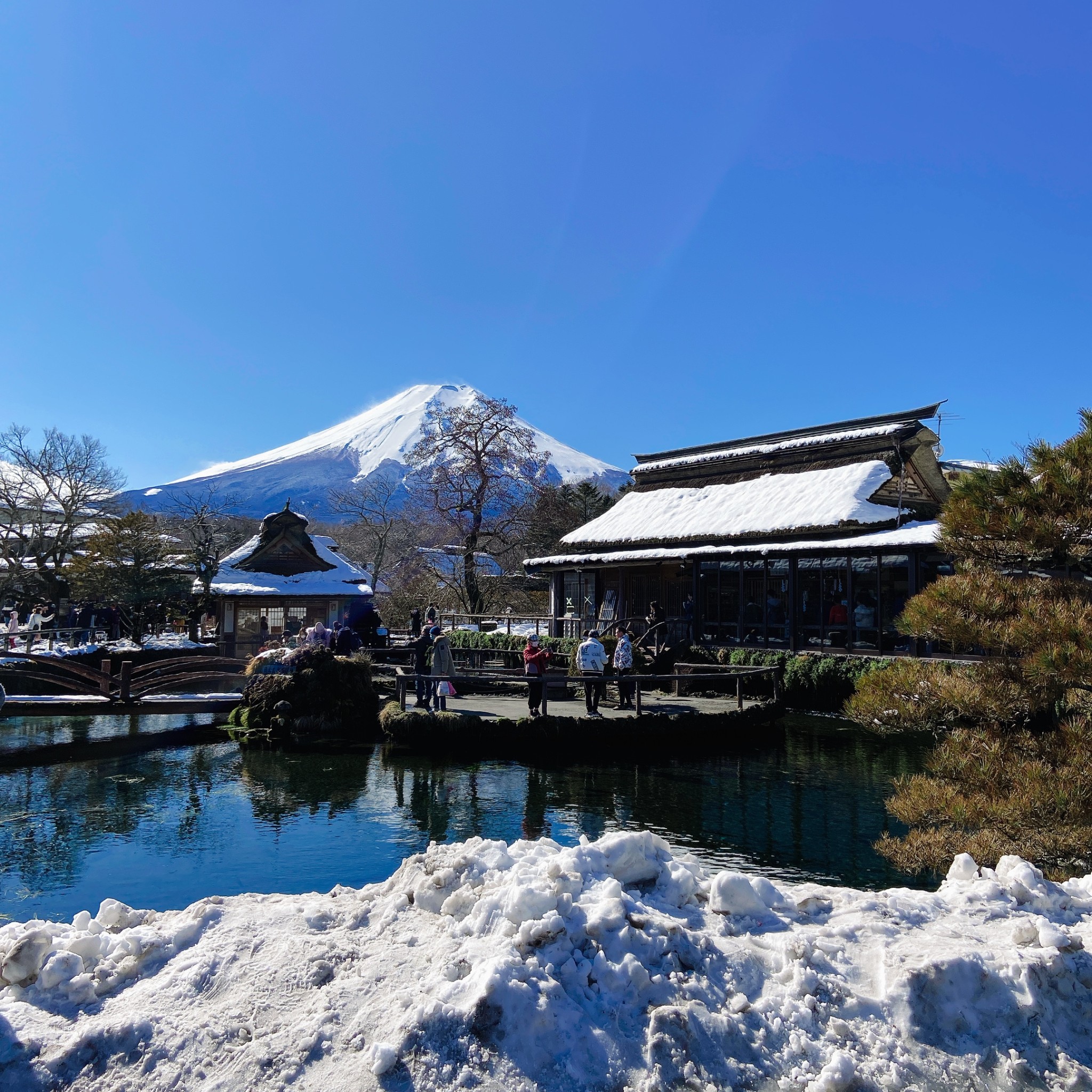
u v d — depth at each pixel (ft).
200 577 112.47
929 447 92.68
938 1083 12.41
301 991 14.16
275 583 116.06
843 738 63.77
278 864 34.24
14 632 85.66
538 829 39.88
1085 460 26.53
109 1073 12.53
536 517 159.33
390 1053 12.19
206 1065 12.60
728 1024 12.99
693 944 14.48
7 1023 13.23
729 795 46.70
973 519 28.22
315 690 63.72
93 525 155.02
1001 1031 13.32
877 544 73.46
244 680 75.25
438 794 47.06
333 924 16.47
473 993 12.88
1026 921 15.52
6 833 39.01
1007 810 25.76
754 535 88.69
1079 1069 12.84
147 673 78.74
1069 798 24.98
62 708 63.26
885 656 73.00
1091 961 14.39
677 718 60.44
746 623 88.58
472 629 134.51
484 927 15.06
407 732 59.41
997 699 27.25
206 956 15.15
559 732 57.93
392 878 18.28
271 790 47.96
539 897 14.75
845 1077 12.18
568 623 106.93
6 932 16.19
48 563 145.07
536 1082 11.98
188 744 61.87
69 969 14.48
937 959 13.74
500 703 68.59
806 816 42.47
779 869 34.27
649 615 95.04
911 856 27.22
